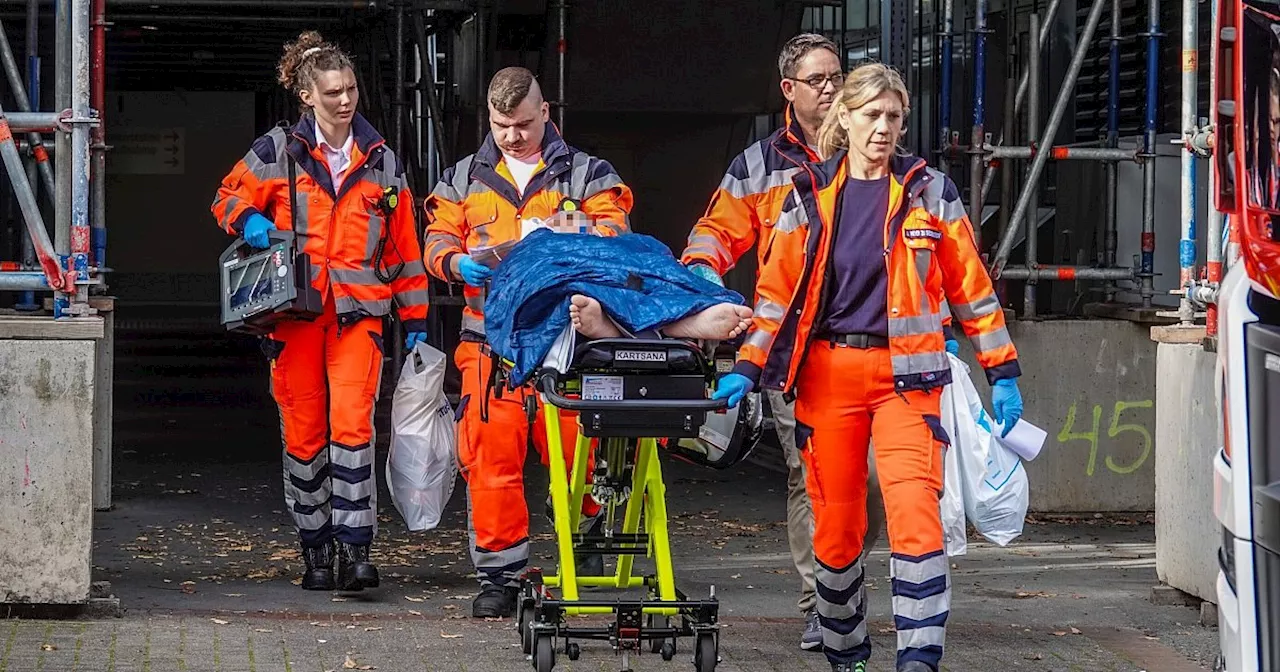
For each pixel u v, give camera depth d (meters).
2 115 7.18
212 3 13.81
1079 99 13.80
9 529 7.24
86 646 6.76
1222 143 5.23
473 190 7.61
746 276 20.61
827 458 6.04
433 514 8.34
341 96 7.98
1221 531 4.71
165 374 20.33
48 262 7.25
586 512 8.03
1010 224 10.70
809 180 5.97
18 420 7.22
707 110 17.86
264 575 8.78
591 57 17.17
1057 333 10.82
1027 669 6.78
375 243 8.13
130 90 31.42
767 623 7.60
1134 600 8.43
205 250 36.44
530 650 6.55
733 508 11.27
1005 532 6.89
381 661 6.65
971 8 16.69
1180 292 8.28
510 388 6.34
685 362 5.88
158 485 11.77
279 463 12.95
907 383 5.84
